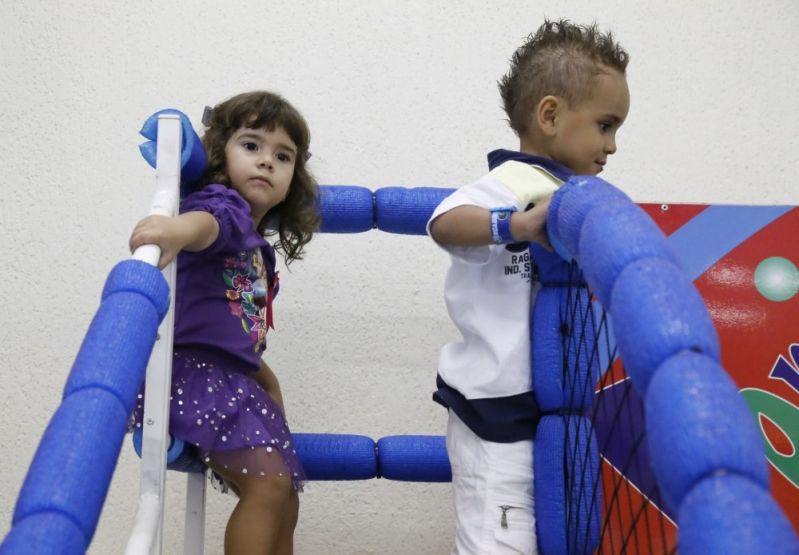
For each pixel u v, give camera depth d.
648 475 1.10
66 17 1.78
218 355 1.10
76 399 0.62
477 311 1.08
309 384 1.64
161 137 1.01
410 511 1.61
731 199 1.76
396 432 1.64
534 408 1.05
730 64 1.83
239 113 1.20
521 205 1.02
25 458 1.59
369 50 1.79
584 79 1.13
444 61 1.79
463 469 1.07
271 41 1.79
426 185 1.73
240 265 1.15
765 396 1.26
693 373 0.51
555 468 1.01
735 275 1.30
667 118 1.79
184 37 1.78
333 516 1.60
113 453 0.61
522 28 1.82
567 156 1.14
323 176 1.73
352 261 1.71
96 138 1.72
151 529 0.88
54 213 1.69
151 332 0.71
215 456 1.06
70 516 0.55
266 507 1.05
